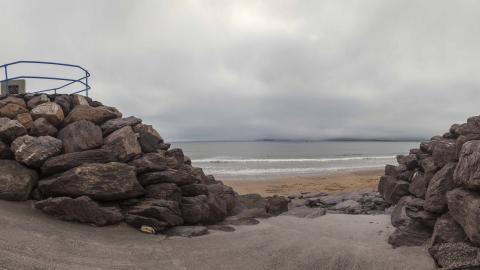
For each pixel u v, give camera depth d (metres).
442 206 7.02
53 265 5.27
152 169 9.24
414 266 6.23
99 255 6.14
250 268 6.39
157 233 8.11
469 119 8.03
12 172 7.89
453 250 5.95
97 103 11.16
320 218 10.58
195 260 6.63
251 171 41.53
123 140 9.17
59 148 8.70
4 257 4.99
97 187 8.01
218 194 11.27
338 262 6.66
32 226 6.59
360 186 25.25
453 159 7.59
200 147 140.25
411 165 11.09
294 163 57.50
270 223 9.93
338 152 104.75
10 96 10.10
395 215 9.37
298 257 6.93
